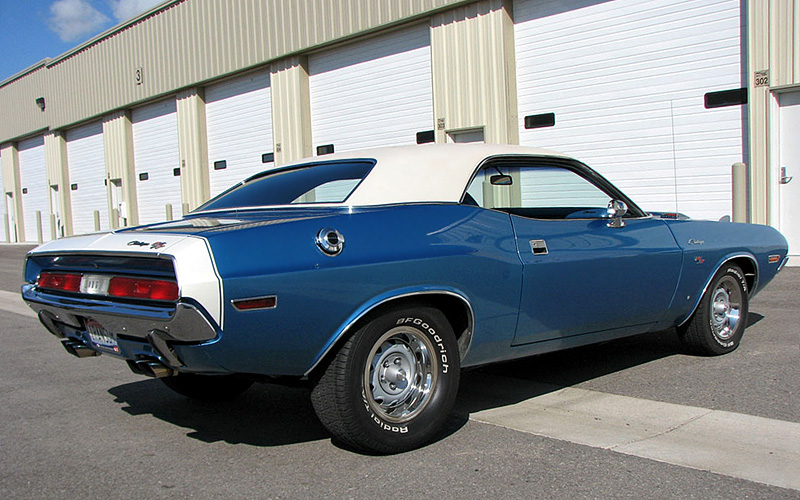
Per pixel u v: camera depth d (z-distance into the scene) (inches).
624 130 446.6
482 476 113.3
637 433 131.9
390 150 147.3
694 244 177.2
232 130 747.4
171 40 791.1
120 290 117.1
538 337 146.8
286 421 148.9
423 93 555.5
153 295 110.7
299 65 645.9
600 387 164.9
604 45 451.5
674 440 127.5
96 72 930.1
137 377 193.6
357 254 118.3
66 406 164.6
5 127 1184.8
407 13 541.0
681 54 419.2
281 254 111.8
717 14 403.2
